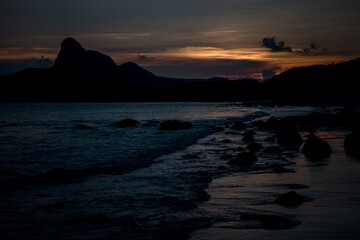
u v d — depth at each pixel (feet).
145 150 35.94
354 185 19.33
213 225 12.76
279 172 23.88
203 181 21.11
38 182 21.01
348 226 12.31
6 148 37.96
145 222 13.21
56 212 14.65
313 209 14.61
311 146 33.32
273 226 12.46
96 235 11.86
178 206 15.42
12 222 13.33
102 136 53.83
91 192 18.31
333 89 377.50
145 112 183.42
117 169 25.39
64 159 29.94
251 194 17.70
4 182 20.89
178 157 31.40
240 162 26.96
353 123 70.90
